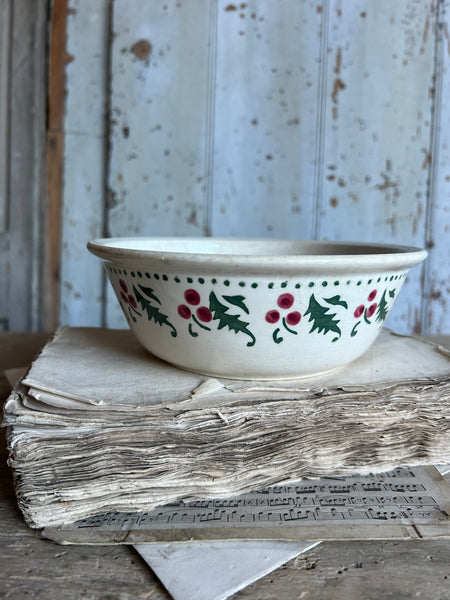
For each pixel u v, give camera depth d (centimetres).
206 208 125
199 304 47
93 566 39
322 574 38
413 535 41
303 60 122
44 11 126
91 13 123
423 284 131
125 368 55
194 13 120
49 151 129
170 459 44
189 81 122
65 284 133
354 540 42
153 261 46
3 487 49
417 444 50
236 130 123
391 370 54
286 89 122
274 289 45
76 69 125
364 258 45
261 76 122
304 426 47
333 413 47
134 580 38
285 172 124
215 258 43
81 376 52
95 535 41
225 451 45
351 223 127
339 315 47
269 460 46
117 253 48
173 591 36
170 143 123
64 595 36
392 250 60
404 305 131
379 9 121
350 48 122
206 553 40
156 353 54
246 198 125
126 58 121
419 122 125
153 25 121
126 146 124
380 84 123
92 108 126
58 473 42
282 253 72
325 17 121
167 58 121
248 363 48
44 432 42
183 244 70
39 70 128
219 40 121
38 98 129
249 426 46
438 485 49
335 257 44
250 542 41
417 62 123
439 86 125
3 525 44
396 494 47
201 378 52
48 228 132
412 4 122
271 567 38
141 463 44
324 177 125
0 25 127
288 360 48
